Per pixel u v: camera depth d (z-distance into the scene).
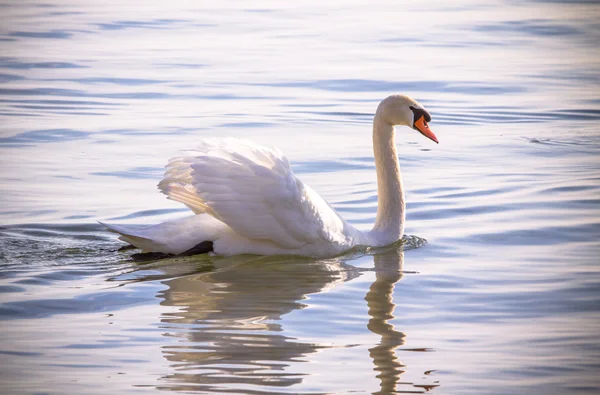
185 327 10.73
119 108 24.12
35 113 23.47
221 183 13.05
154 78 27.83
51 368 9.62
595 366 9.80
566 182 17.44
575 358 9.99
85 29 36.31
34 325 10.74
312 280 12.55
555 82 27.84
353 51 32.28
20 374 9.48
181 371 9.55
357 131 21.94
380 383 9.35
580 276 12.47
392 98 14.32
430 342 10.42
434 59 31.14
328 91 26.38
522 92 26.55
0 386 9.20
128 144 20.58
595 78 28.39
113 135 21.36
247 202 13.09
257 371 9.56
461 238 14.35
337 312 11.30
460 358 10.01
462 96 26.03
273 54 31.59
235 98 25.36
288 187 13.25
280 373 9.53
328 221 13.63
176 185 13.41
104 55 31.33
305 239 13.48
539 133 21.91
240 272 12.87
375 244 14.20
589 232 14.38
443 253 13.73
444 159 19.64
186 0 44.72
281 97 25.53
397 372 9.62
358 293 12.02
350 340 10.45
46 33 35.31
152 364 9.71
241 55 31.39
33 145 20.45
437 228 14.94
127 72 28.64
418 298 11.83
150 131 21.73
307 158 19.48
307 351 10.10
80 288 12.03
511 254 13.51
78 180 17.78
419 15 40.34
